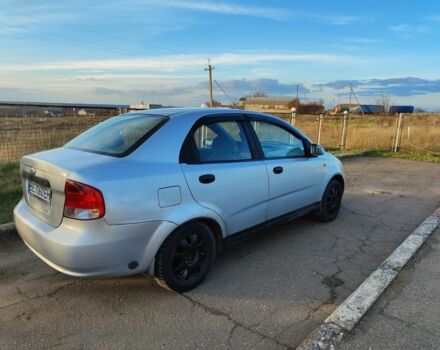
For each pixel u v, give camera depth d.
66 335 2.68
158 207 2.95
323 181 5.00
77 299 3.15
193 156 3.30
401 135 15.62
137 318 2.89
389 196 7.06
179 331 2.73
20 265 3.75
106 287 3.35
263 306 3.09
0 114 6.93
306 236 4.76
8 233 4.40
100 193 2.66
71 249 2.65
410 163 11.48
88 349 2.54
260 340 2.64
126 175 2.82
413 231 4.85
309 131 18.33
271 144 4.26
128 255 2.84
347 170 9.95
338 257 4.12
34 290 3.28
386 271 3.54
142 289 3.33
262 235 4.77
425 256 3.94
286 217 4.40
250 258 4.05
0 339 2.62
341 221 5.41
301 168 4.52
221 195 3.44
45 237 2.79
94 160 2.91
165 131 3.22
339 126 19.00
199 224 3.30
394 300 3.06
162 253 3.04
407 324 2.73
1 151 7.17
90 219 2.66
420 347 2.48
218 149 3.58
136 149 3.04
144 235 2.89
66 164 2.84
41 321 2.84
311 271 3.76
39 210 3.06
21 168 3.38
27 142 7.19
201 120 3.50
